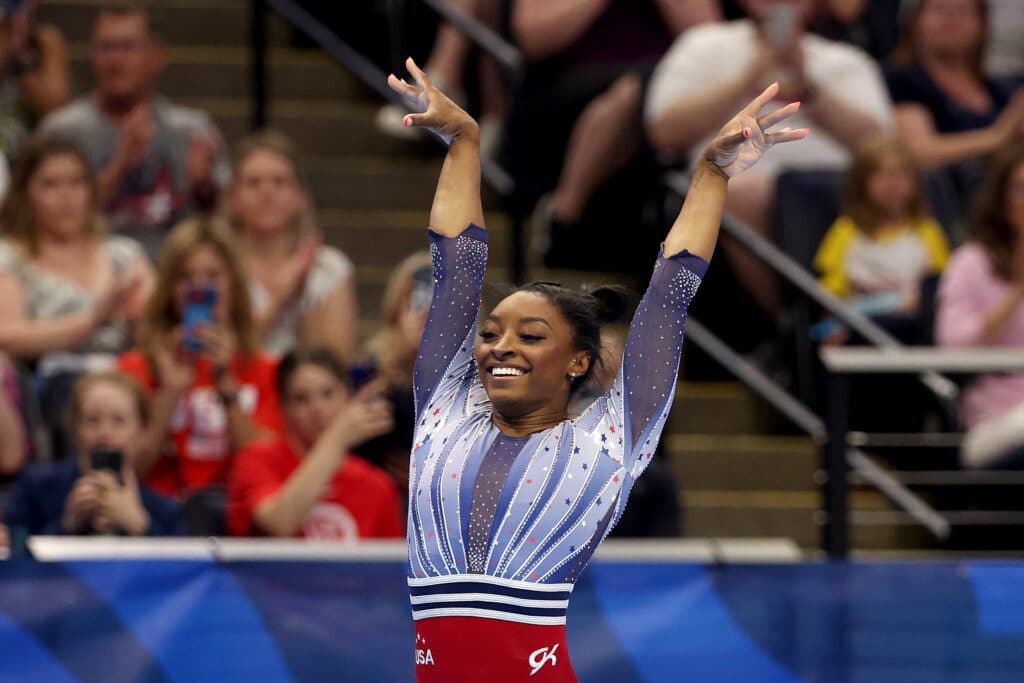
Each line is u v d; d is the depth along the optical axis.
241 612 12.97
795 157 22.12
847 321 19.36
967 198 23.41
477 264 9.55
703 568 13.52
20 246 18.94
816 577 13.53
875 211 20.89
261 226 19.81
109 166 21.30
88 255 19.25
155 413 16.94
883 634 13.44
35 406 17.52
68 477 15.75
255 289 19.64
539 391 9.09
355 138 26.06
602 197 23.00
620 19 23.61
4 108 22.94
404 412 16.92
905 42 24.81
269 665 12.91
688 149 21.73
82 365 18.06
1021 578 13.58
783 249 21.39
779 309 21.78
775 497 21.11
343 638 13.02
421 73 9.59
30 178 19.00
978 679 13.45
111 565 12.91
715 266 22.36
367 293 23.38
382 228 24.23
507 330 9.13
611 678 13.19
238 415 16.66
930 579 13.57
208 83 26.33
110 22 21.33
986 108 24.33
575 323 9.22
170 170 21.53
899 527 20.41
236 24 27.59
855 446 19.70
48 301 18.77
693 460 21.20
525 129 23.80
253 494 15.67
